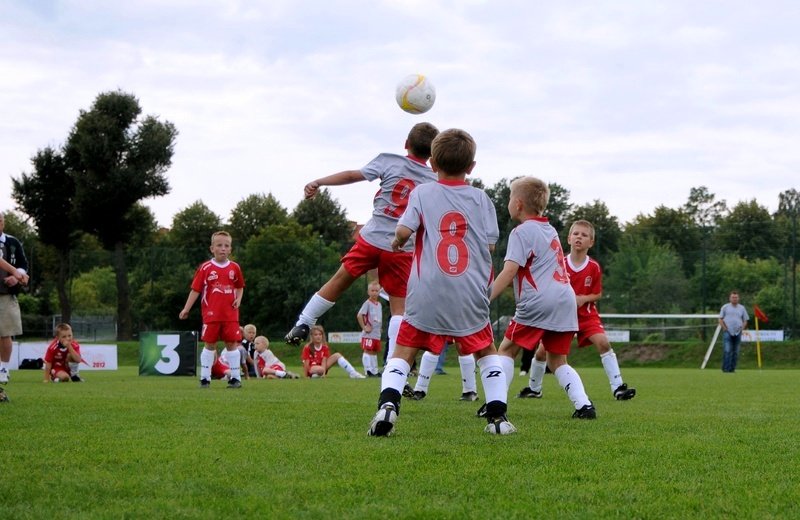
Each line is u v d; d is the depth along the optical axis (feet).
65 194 164.45
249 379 51.24
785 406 25.20
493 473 11.99
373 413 20.81
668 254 108.47
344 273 23.58
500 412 16.81
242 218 248.32
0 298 36.37
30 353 78.33
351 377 55.31
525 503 10.12
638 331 108.37
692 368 93.97
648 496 10.60
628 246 113.09
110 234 164.76
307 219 246.27
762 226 107.14
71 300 120.26
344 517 9.34
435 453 13.83
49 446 14.46
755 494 10.77
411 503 10.05
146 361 57.41
